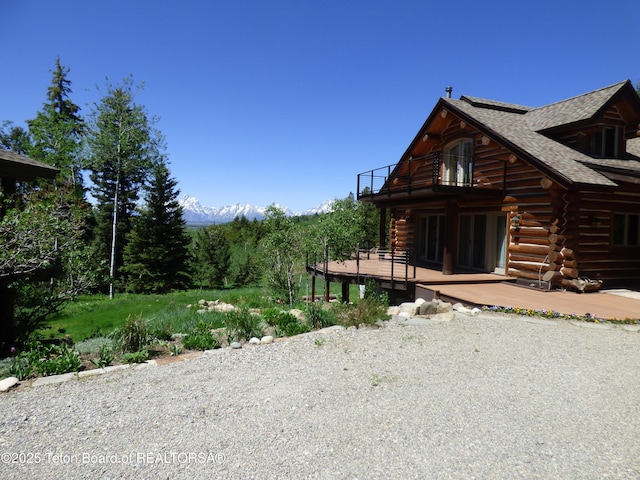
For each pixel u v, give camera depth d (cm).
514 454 333
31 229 651
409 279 1166
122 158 2119
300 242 1430
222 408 414
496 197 1286
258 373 512
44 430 371
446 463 320
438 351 597
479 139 1393
